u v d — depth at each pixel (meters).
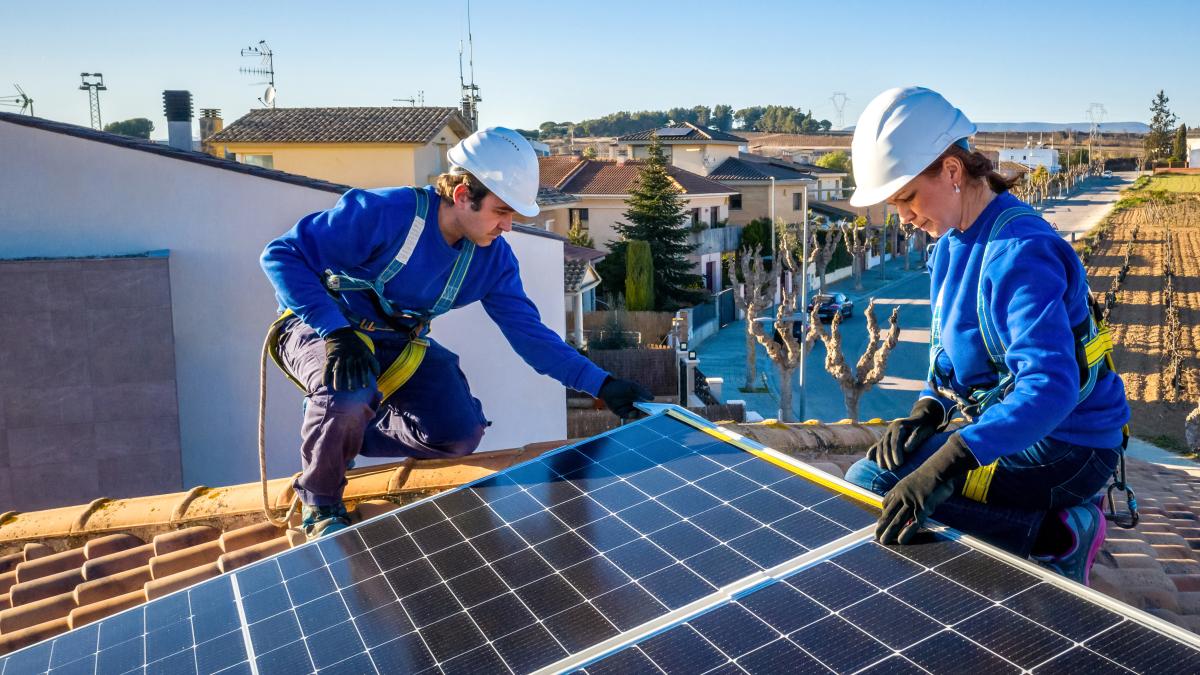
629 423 4.00
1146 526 6.09
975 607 2.11
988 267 2.77
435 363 4.46
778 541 2.66
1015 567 2.23
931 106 2.86
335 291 3.92
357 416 3.85
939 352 3.12
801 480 3.02
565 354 4.38
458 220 3.94
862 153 2.95
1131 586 4.21
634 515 3.05
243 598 3.12
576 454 3.77
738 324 49.75
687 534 2.82
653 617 2.39
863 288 61.56
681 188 52.69
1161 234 81.25
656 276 47.19
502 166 3.77
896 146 2.85
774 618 2.25
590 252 36.22
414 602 2.78
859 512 2.71
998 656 1.93
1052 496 2.95
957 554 2.36
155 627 3.06
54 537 5.11
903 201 2.96
